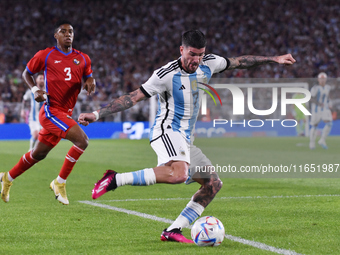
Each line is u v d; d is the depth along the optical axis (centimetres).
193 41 1516
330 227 1845
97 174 3738
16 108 8375
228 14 12988
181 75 1597
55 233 1762
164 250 1514
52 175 3659
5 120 8306
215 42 12475
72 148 2283
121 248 1543
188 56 1538
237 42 12550
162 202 2495
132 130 8681
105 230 1814
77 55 2391
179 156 1570
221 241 1559
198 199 1645
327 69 11762
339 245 1575
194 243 1603
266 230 1806
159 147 1606
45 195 2720
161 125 1633
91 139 8269
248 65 1756
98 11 12500
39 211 2219
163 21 12675
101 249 1533
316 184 3173
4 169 4075
